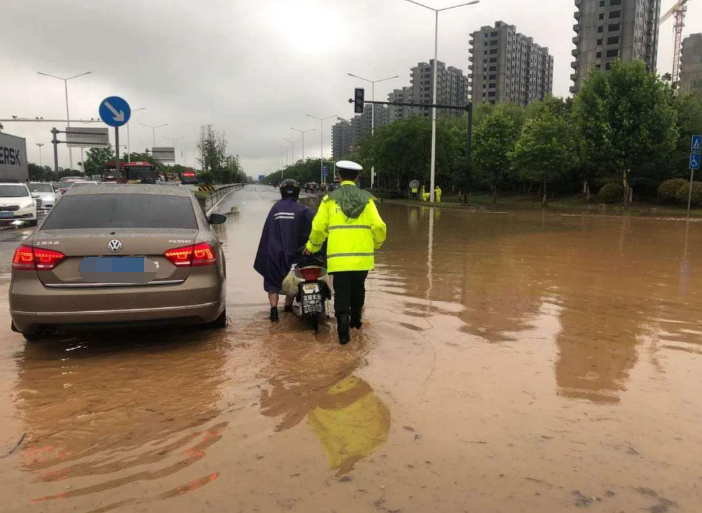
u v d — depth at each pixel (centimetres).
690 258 1077
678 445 304
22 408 353
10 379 406
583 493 256
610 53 9512
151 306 452
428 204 3631
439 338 513
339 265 493
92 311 440
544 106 4622
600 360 449
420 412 345
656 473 275
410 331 538
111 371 424
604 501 250
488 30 11875
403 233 1639
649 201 3588
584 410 349
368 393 377
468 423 329
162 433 317
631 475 272
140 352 473
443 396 371
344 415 341
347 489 258
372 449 297
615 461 286
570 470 276
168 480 266
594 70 3191
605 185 3666
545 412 346
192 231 506
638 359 453
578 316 603
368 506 244
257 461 284
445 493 255
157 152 8538
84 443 305
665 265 987
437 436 312
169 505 245
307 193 6756
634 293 732
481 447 300
